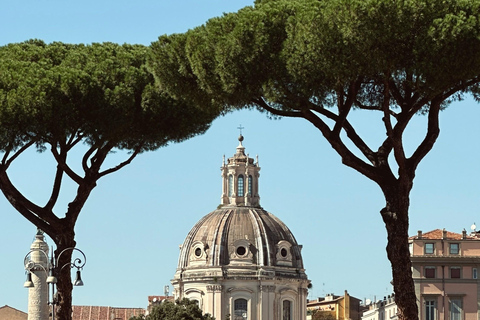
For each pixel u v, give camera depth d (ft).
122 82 197.67
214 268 637.30
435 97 171.73
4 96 187.11
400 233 171.63
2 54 205.36
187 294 643.04
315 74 164.04
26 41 215.10
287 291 644.27
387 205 173.17
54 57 206.69
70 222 202.28
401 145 170.71
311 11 162.30
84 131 195.31
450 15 157.17
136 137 202.28
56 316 203.41
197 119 203.51
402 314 170.19
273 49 168.66
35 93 187.42
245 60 168.14
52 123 190.60
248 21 169.17
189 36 176.65
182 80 181.37
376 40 159.22
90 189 203.62
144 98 196.75
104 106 192.75
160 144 208.13
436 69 158.81
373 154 175.42
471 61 158.61
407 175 172.55
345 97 183.01
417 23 159.12
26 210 201.05
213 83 173.47
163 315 511.81
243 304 635.25
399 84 174.81
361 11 158.20
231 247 643.45
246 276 636.07
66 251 201.87
